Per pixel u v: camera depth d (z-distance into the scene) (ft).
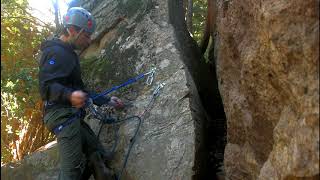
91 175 13.44
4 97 20.44
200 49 16.67
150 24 14.19
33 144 21.86
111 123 13.17
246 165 10.92
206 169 12.85
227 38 11.39
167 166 11.92
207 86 15.49
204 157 12.67
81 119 12.22
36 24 22.50
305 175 7.17
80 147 11.57
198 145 12.11
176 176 11.74
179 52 13.34
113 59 14.28
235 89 11.31
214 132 14.47
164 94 12.78
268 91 9.25
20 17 21.71
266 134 9.85
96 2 16.02
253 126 10.34
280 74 8.36
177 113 12.38
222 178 12.84
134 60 13.82
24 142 22.16
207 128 13.69
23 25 22.11
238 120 11.10
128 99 13.28
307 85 7.34
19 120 21.98
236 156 11.34
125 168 12.44
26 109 20.93
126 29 14.57
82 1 16.39
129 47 14.12
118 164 12.62
